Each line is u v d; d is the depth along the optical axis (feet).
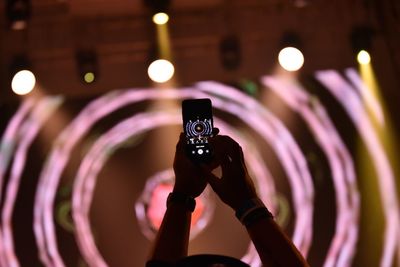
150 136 20.70
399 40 21.56
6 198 19.75
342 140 20.66
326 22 22.17
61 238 19.36
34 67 21.79
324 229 19.49
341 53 21.94
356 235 19.44
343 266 19.15
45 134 20.66
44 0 21.45
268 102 21.18
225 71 21.77
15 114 20.89
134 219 19.56
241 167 4.04
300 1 20.15
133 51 22.03
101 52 22.00
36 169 20.13
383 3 21.93
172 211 4.18
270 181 20.11
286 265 3.67
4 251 19.21
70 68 21.85
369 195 19.92
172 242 4.03
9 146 20.40
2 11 21.52
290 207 19.76
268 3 22.24
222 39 21.36
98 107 21.11
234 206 3.94
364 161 20.38
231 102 21.18
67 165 20.22
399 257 19.24
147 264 3.91
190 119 4.67
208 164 4.28
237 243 19.11
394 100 21.27
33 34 22.07
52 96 21.29
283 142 20.59
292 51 20.07
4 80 21.40
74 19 22.03
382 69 21.67
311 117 20.95
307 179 20.08
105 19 22.12
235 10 22.26
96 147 20.45
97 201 19.79
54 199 19.79
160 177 20.07
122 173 20.12
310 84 21.45
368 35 20.98
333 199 19.83
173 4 21.77
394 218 19.63
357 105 21.18
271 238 3.76
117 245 19.30
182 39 22.09
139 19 22.17
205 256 3.64
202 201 19.47
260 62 21.91
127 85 21.56
